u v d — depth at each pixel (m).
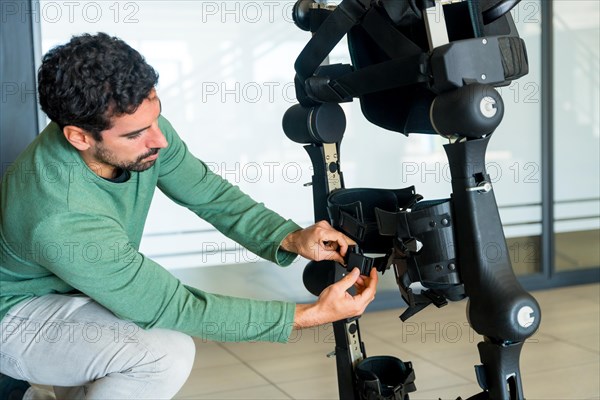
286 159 3.00
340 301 1.32
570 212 3.47
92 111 1.20
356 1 1.30
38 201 1.29
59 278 1.43
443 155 3.20
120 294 1.30
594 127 3.44
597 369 2.35
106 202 1.38
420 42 1.32
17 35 2.62
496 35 1.28
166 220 2.88
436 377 2.33
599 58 3.39
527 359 2.48
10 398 1.54
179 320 1.33
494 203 1.20
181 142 1.63
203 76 2.86
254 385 2.35
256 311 1.33
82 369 1.38
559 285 3.51
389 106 1.50
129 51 1.23
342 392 1.56
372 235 1.42
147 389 1.38
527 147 3.36
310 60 1.39
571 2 3.31
